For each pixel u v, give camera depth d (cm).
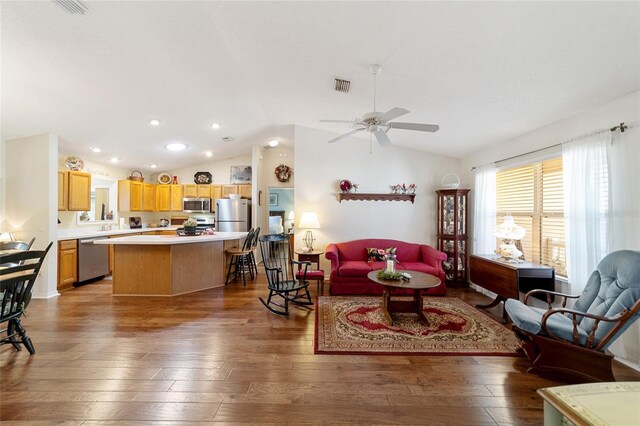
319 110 412
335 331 289
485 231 424
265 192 716
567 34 183
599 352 198
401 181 522
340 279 421
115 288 412
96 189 577
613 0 153
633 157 233
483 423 166
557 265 319
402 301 327
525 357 240
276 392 192
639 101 230
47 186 398
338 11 198
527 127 342
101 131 430
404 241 519
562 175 313
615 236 242
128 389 194
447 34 202
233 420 167
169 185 679
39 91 306
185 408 176
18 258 227
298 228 520
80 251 462
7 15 207
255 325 304
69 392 190
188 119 435
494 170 415
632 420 97
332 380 207
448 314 338
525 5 165
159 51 264
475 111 321
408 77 271
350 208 519
